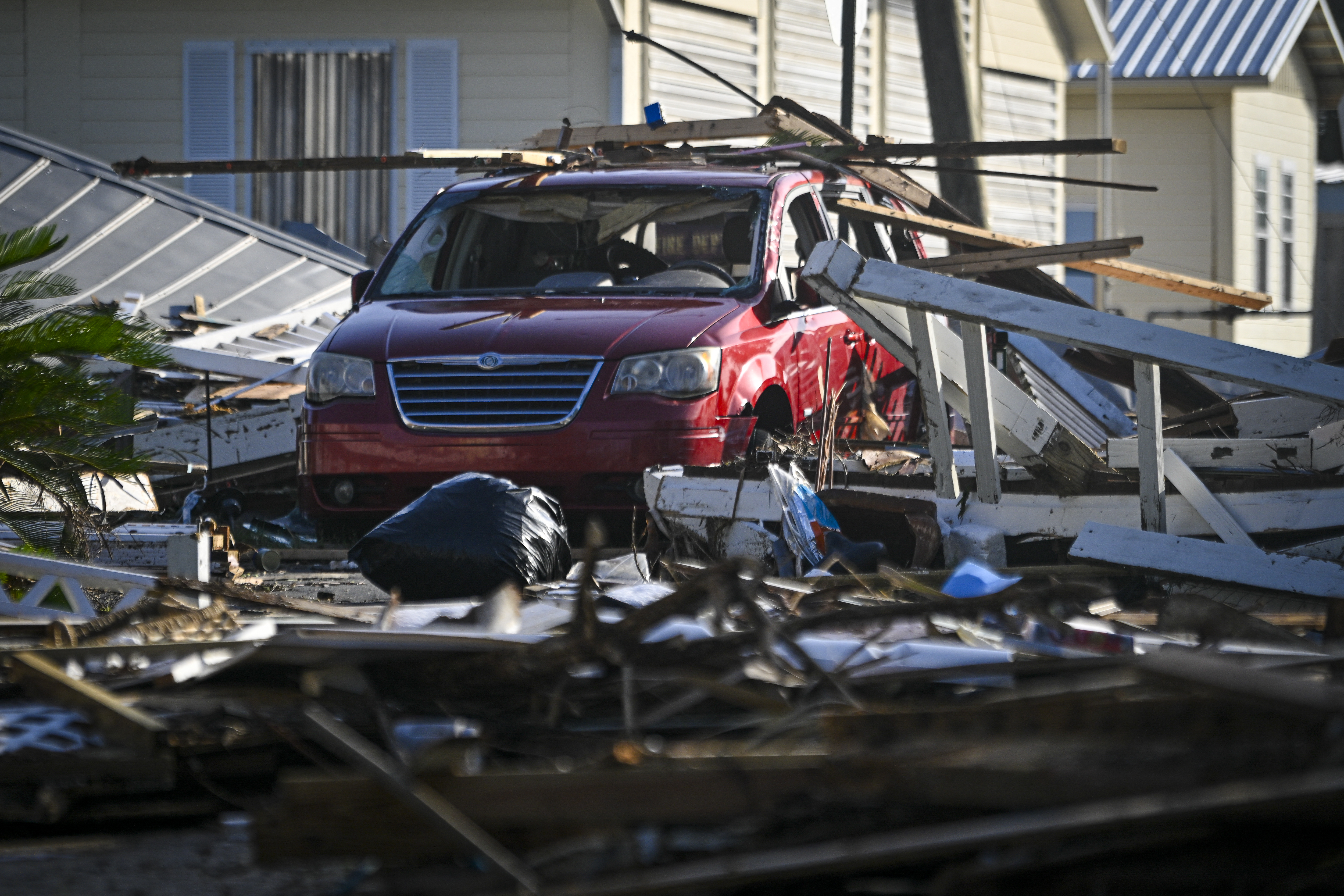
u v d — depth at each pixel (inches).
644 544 924.0
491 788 278.4
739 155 1275.8
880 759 275.6
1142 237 1149.1
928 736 298.2
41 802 354.0
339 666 377.1
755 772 279.4
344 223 2792.8
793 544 783.7
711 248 1167.6
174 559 794.2
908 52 3233.3
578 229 1154.0
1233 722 288.0
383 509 949.2
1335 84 4087.1
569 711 388.8
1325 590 672.4
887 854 243.1
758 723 362.3
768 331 1007.0
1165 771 261.9
